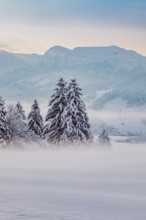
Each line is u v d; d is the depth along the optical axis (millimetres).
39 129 79875
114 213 16547
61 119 69375
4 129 68875
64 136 68750
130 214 16359
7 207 17438
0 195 20578
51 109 70812
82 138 69438
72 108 69500
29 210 16828
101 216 15891
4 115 69938
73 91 70312
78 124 69438
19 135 71438
